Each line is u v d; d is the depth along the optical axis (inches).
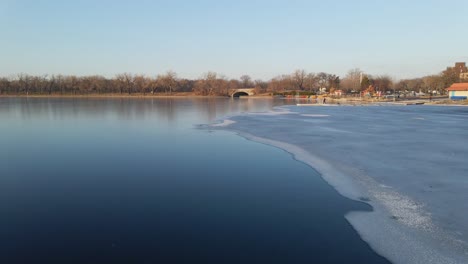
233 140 999.0
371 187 514.3
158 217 413.7
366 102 3540.8
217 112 2143.2
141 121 1560.0
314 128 1238.3
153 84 5743.1
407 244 336.2
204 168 659.4
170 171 635.5
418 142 901.8
